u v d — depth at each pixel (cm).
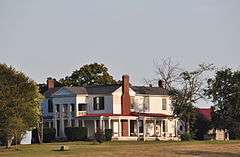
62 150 14200
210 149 14550
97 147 15150
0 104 14788
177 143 17100
